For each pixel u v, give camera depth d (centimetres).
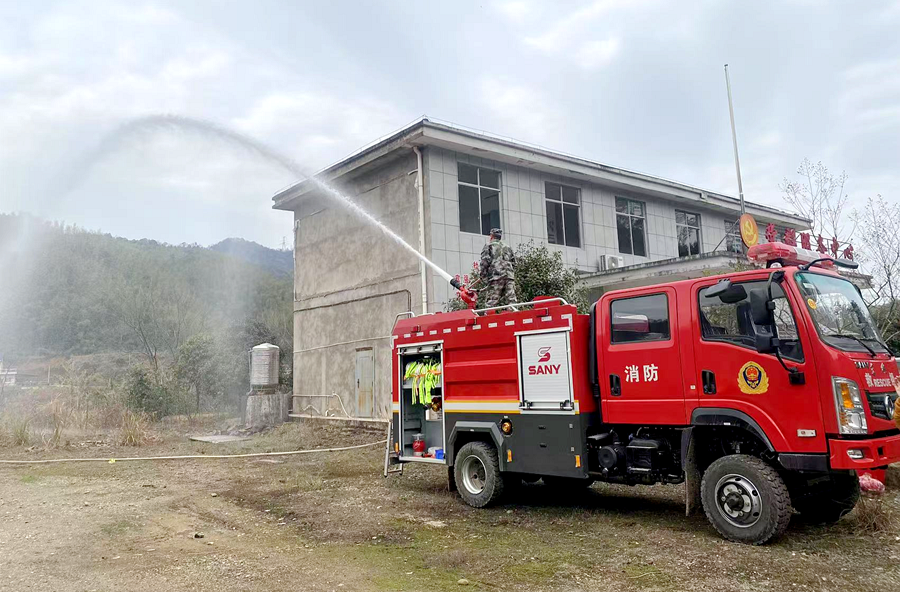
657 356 610
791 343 531
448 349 802
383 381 1545
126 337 3142
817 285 563
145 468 1103
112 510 755
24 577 500
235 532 640
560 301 694
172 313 2889
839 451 494
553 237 1711
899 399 516
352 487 880
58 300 3159
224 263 4025
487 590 449
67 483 958
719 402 564
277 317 3020
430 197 1436
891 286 1063
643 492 802
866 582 443
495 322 739
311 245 1872
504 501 761
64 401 1756
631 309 641
